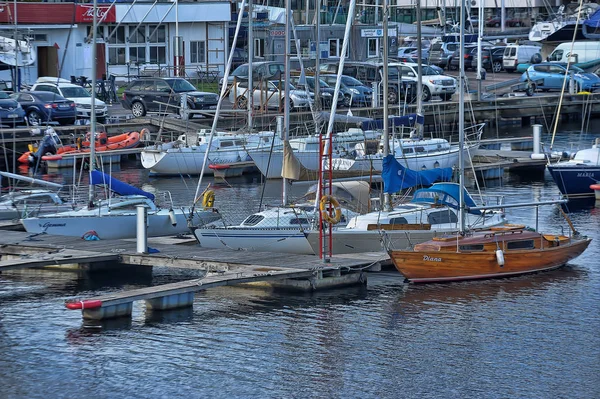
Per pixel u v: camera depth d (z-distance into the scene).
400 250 58.53
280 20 145.50
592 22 161.75
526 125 137.38
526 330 51.31
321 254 59.66
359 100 125.88
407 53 164.25
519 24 196.00
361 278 58.59
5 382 44.94
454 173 90.62
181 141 99.50
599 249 68.06
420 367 46.72
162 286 54.22
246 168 100.12
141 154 99.12
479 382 45.09
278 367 46.59
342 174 84.81
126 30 142.50
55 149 103.75
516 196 88.38
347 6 155.00
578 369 46.47
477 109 130.88
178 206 79.12
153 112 117.69
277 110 118.44
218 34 149.88
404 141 93.31
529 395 43.81
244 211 79.19
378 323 52.25
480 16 132.00
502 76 161.00
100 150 105.00
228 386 44.56
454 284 59.12
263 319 52.78
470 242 59.66
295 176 67.25
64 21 137.62
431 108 127.06
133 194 70.38
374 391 44.19
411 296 56.66
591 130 131.88
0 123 105.88
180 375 45.72
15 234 66.56
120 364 46.88
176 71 142.38
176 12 133.62
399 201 69.56
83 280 60.66
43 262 58.38
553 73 144.00
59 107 111.31
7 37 125.12
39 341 49.66
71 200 74.81
